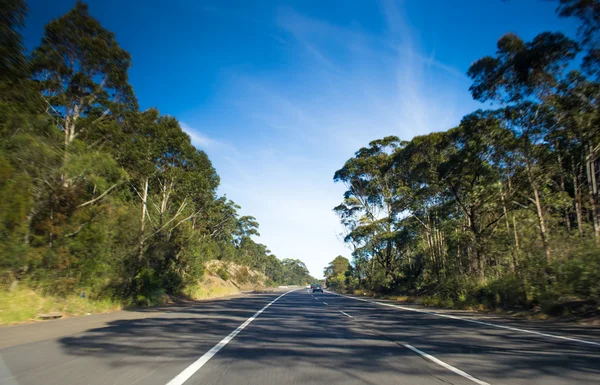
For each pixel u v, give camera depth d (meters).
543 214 22.11
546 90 19.23
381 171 41.41
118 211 22.36
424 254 36.78
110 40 20.62
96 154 18.59
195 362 6.91
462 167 24.95
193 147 30.23
